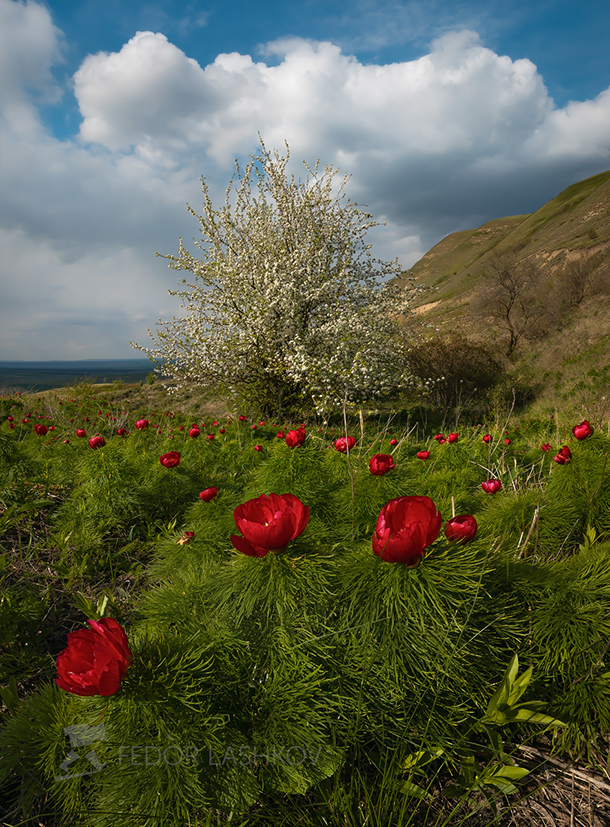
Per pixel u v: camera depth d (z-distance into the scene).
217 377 12.38
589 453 2.56
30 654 1.78
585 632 1.34
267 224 12.62
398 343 13.49
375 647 1.25
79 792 1.11
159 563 2.29
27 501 3.37
